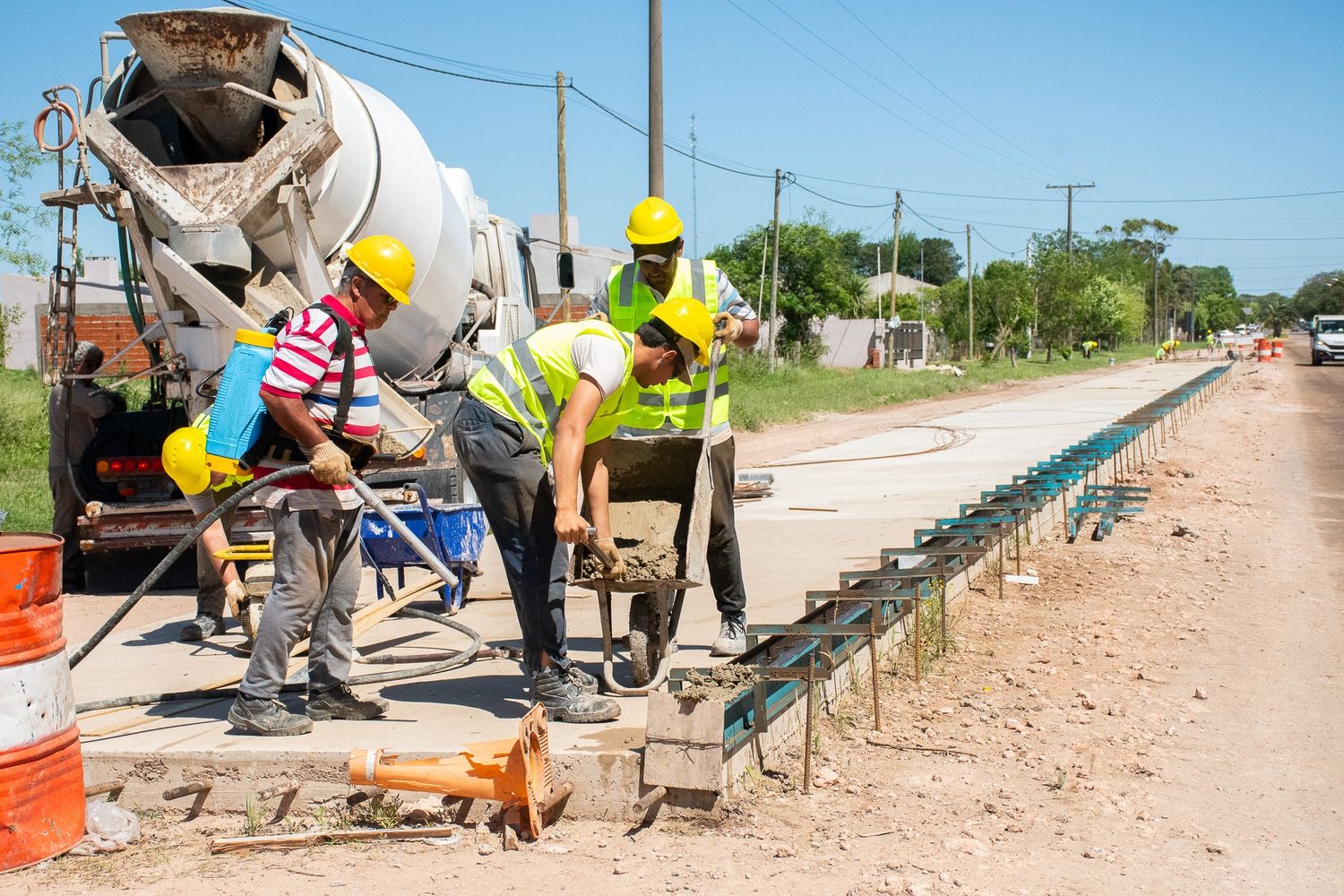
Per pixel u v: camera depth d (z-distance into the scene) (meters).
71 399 9.00
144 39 7.53
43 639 4.08
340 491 4.76
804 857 3.97
